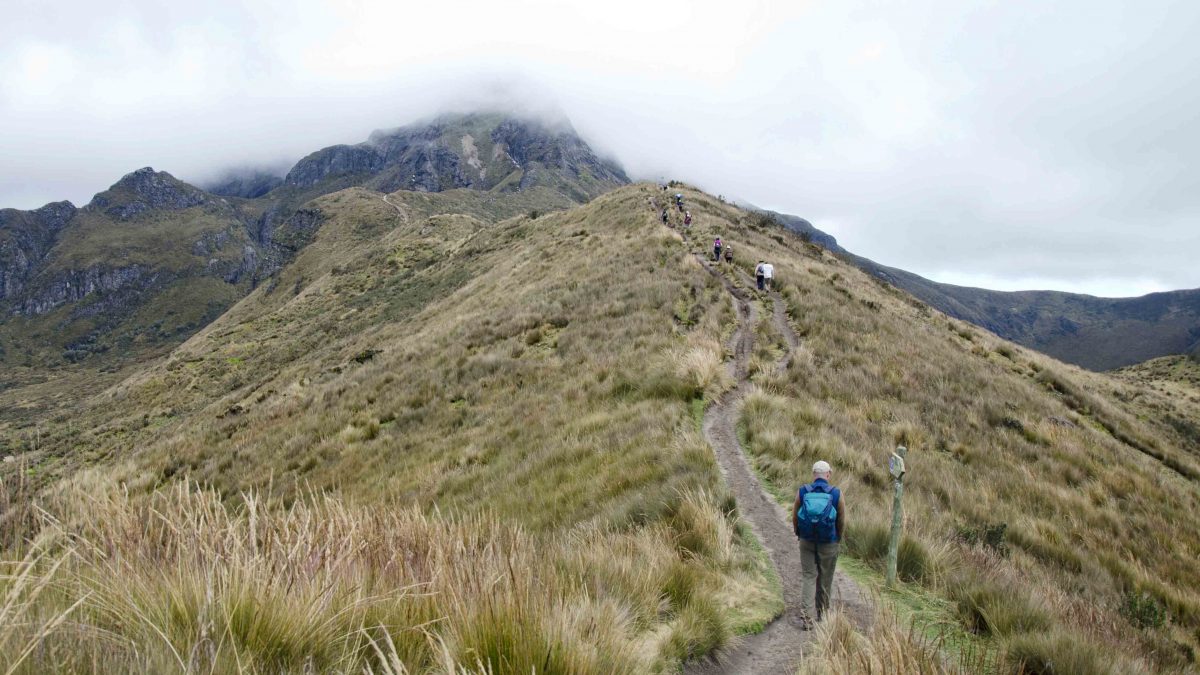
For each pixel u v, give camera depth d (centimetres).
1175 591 800
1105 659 454
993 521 896
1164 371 8244
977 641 511
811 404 1252
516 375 1758
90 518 363
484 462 1249
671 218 4328
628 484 873
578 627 338
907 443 1217
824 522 549
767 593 587
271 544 366
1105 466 1366
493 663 289
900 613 556
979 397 1636
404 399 1781
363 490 1242
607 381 1485
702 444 939
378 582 350
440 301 4919
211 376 6362
